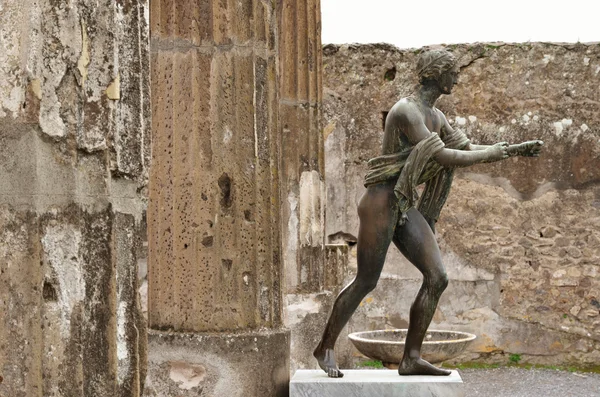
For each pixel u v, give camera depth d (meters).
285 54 9.41
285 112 9.40
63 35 2.51
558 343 12.23
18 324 2.48
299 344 9.05
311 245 9.33
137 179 2.74
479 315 12.46
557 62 12.42
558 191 12.32
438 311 12.55
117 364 2.61
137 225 2.74
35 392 2.48
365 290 6.14
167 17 5.69
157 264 5.67
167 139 5.66
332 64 13.09
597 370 11.99
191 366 5.53
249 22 5.72
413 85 12.89
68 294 2.51
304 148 9.42
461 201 12.55
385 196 6.00
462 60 12.68
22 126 2.47
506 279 12.40
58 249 2.51
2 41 2.49
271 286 5.78
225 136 5.63
